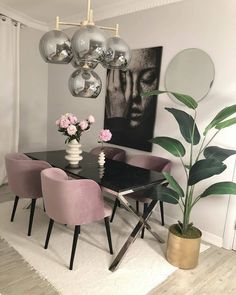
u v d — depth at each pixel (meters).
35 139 4.95
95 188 2.24
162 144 2.42
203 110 2.87
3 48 4.02
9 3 3.75
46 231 2.86
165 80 3.17
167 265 2.41
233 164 2.67
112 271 2.28
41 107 4.95
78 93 2.31
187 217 2.40
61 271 2.23
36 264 2.29
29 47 4.57
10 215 3.20
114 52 2.06
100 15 3.82
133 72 3.48
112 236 2.86
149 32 3.29
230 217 2.74
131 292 2.04
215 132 2.79
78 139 2.89
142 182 2.41
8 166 2.73
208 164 2.15
